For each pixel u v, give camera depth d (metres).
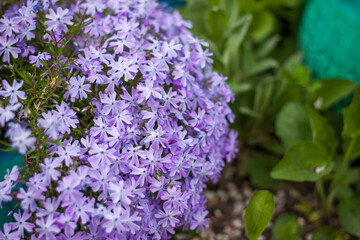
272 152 0.43
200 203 0.28
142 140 0.24
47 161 0.22
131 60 0.25
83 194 0.23
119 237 0.23
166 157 0.24
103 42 0.27
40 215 0.22
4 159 0.25
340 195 0.37
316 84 0.38
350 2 0.40
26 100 0.24
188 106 0.26
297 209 0.38
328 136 0.34
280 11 0.49
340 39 0.39
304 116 0.38
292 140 0.37
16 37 0.25
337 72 0.40
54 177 0.22
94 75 0.24
